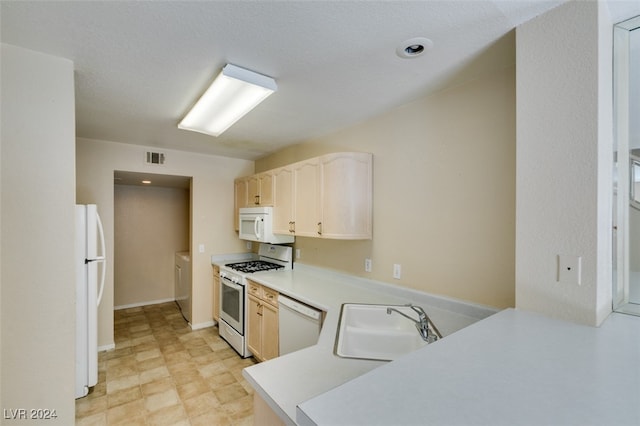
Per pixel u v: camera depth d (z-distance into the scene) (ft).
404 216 7.48
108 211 10.80
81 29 4.43
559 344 3.22
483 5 3.97
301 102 7.29
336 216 8.14
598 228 3.72
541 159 4.15
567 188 3.92
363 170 8.23
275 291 8.71
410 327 6.12
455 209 6.44
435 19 4.26
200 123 8.15
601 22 3.80
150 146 11.65
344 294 7.80
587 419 2.00
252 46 4.92
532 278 4.22
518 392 2.31
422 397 2.25
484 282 5.96
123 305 15.57
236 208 13.70
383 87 6.50
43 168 5.02
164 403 7.66
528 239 4.26
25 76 4.92
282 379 3.67
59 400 5.06
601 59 3.77
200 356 10.27
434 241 6.82
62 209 5.15
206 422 6.95
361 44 4.87
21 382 4.80
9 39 4.66
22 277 4.83
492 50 5.08
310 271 10.59
